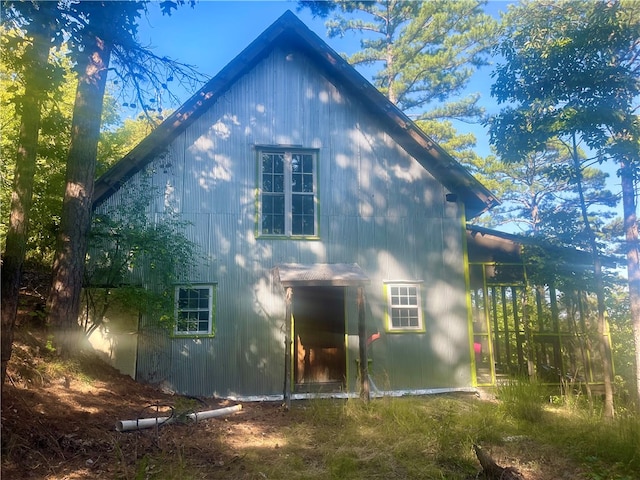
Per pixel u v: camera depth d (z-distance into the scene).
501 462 6.11
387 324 10.66
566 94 9.96
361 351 9.01
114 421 6.57
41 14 5.32
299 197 10.93
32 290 11.05
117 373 9.24
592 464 6.06
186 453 5.87
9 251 5.57
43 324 8.71
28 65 5.52
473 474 5.72
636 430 6.62
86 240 8.79
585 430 7.09
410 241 11.08
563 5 10.27
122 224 9.45
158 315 9.54
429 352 10.70
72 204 8.67
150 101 7.34
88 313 9.45
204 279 10.12
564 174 10.54
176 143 10.47
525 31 10.37
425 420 7.53
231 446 6.29
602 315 10.55
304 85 11.27
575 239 11.28
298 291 11.98
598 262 10.66
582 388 10.98
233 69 10.60
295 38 11.23
